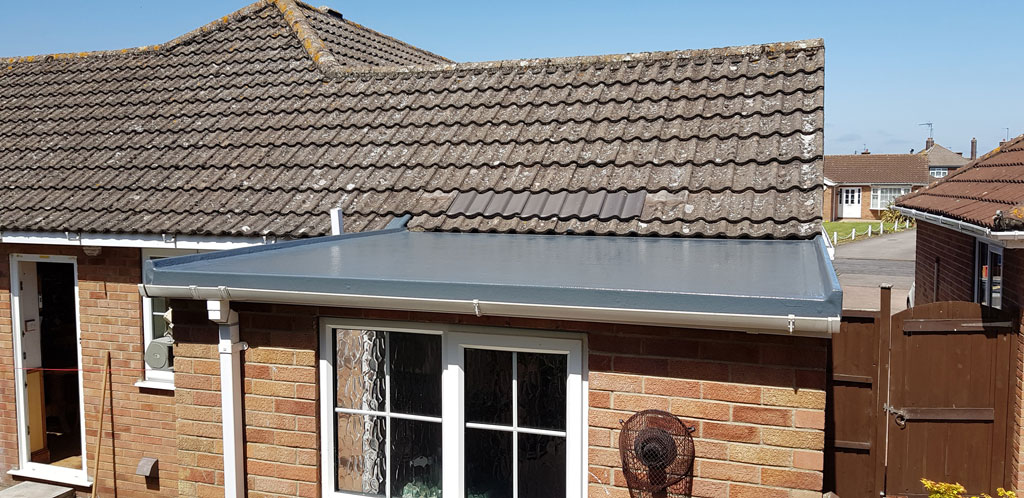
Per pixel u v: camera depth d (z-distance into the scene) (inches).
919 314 259.4
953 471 262.8
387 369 203.6
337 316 202.4
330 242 258.2
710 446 174.9
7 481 370.6
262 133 372.2
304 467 206.1
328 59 417.4
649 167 299.7
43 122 418.6
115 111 414.9
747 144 299.6
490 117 350.3
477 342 193.3
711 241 255.9
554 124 337.4
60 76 467.5
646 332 177.6
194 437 215.8
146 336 345.7
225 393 205.3
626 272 185.6
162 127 391.5
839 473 265.0
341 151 349.4
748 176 283.9
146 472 339.9
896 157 2284.7
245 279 184.9
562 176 305.6
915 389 261.1
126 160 368.8
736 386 172.2
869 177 2215.8
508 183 307.3
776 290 156.7
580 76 366.3
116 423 352.2
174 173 353.1
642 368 178.4
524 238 267.7
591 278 175.2
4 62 501.0
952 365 260.1
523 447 194.5
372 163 335.9
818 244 231.5
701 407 175.0
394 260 210.8
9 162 385.1
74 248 351.6
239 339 208.4
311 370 203.6
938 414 261.0
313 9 493.0
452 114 359.6
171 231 306.2
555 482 192.2
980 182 383.9
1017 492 256.1
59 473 362.6
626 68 365.4
